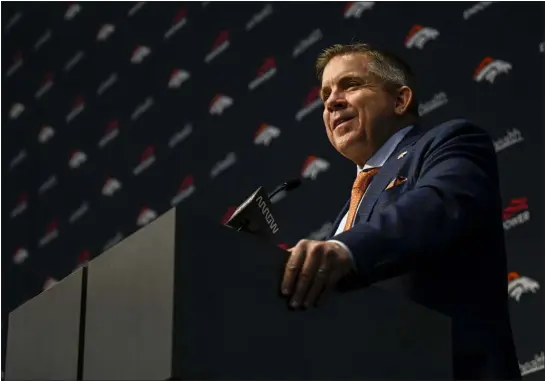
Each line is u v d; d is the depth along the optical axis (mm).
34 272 7254
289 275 1993
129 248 1922
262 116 6297
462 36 5473
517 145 4988
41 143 7730
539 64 5141
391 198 2795
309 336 1979
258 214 2662
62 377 2010
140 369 1771
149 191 6770
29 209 7531
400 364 2166
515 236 4797
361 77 3475
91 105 7523
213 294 1813
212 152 6477
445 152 2717
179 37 7129
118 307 1898
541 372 4496
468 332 2523
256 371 1834
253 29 6660
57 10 8164
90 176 7242
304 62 6258
